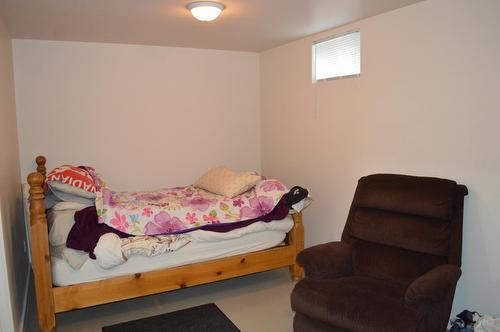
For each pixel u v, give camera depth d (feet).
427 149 9.37
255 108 15.76
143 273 9.53
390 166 10.31
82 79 13.05
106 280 9.15
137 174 14.02
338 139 11.90
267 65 15.10
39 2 8.71
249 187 11.75
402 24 9.70
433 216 8.31
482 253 8.44
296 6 9.34
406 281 8.27
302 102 13.32
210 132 15.06
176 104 14.40
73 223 9.16
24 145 12.57
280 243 11.51
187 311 10.09
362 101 10.98
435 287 6.66
